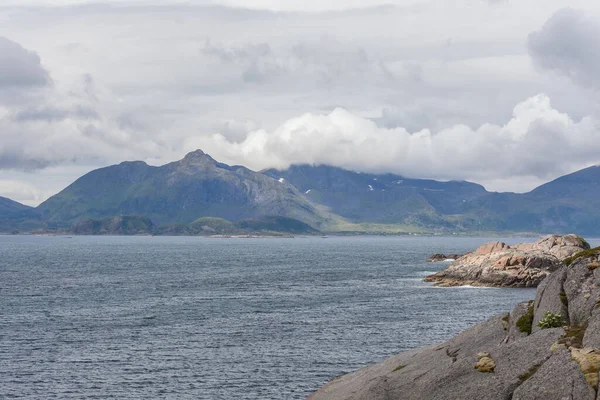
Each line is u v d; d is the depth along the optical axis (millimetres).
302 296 129000
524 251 162625
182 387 59688
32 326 91000
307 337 82375
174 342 79250
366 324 92438
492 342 38719
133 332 86250
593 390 26203
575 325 32812
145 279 171500
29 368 66188
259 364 68000
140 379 62250
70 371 65125
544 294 37688
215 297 127375
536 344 32188
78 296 129125
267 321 95375
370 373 44094
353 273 194375
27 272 196875
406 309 108938
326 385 46844
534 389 28250
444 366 36375
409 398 34906
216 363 68375
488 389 30812
